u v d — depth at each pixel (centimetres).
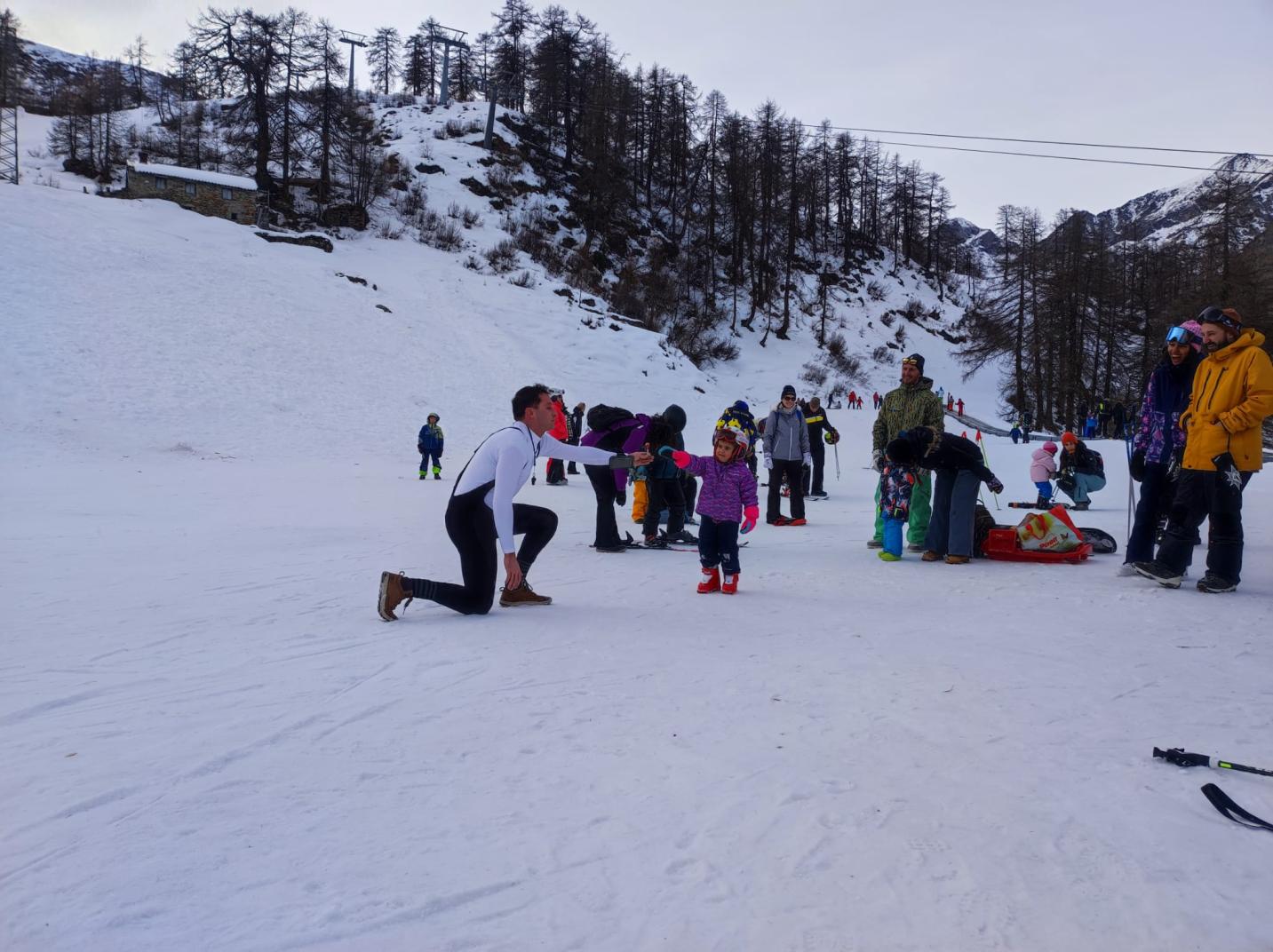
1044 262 5169
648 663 417
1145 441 665
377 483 1752
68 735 309
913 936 188
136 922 188
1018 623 505
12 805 249
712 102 8150
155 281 3152
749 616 534
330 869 214
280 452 2319
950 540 766
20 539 863
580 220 6788
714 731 320
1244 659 417
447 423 2938
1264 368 563
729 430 618
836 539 971
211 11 5125
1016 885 209
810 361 6419
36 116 7906
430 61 10462
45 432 2078
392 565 736
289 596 593
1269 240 3844
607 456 589
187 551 803
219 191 4638
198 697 358
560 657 429
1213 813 247
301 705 348
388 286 4306
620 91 7888
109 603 558
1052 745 303
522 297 4766
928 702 353
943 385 6800
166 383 2542
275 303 3391
